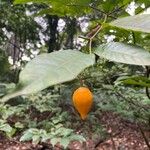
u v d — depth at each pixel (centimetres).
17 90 74
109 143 579
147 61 90
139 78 122
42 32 1505
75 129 456
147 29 92
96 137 454
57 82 76
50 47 1512
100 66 228
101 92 404
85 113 88
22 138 331
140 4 158
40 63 81
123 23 95
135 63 90
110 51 95
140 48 95
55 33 1513
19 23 1277
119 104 398
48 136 328
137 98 360
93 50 97
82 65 84
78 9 138
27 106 465
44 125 422
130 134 629
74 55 87
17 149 545
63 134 329
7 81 1026
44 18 1480
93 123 464
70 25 1266
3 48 1282
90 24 165
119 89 374
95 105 452
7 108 452
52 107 464
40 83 75
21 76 77
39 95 466
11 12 1213
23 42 1391
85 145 540
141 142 639
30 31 1380
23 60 936
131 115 364
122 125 614
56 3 135
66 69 81
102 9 139
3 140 590
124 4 141
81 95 88
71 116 459
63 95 475
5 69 1066
